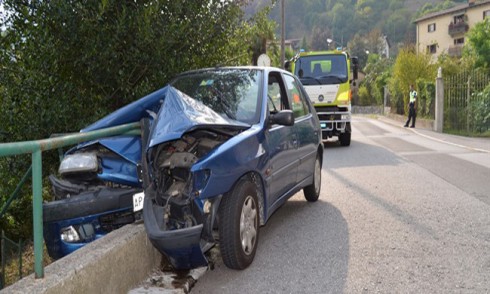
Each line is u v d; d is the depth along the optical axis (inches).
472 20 2309.3
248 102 217.0
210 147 183.5
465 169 416.2
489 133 751.7
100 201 176.7
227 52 332.5
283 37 967.6
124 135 193.6
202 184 167.6
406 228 239.9
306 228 242.7
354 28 5290.4
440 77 852.0
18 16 256.1
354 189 339.9
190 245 158.6
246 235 186.4
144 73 275.9
